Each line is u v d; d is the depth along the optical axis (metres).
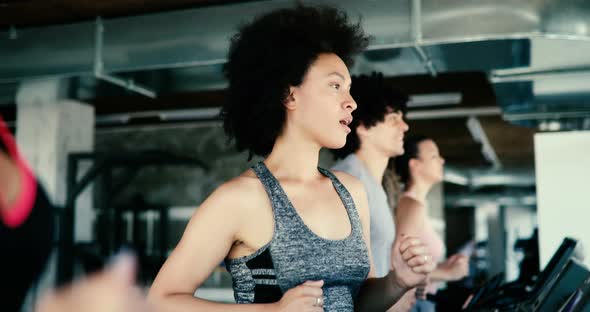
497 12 3.10
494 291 2.81
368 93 2.32
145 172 8.88
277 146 1.29
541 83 4.26
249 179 1.19
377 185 2.22
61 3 3.82
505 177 11.55
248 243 1.16
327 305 1.12
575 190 4.01
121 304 0.43
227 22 3.57
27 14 4.06
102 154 5.80
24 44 3.99
